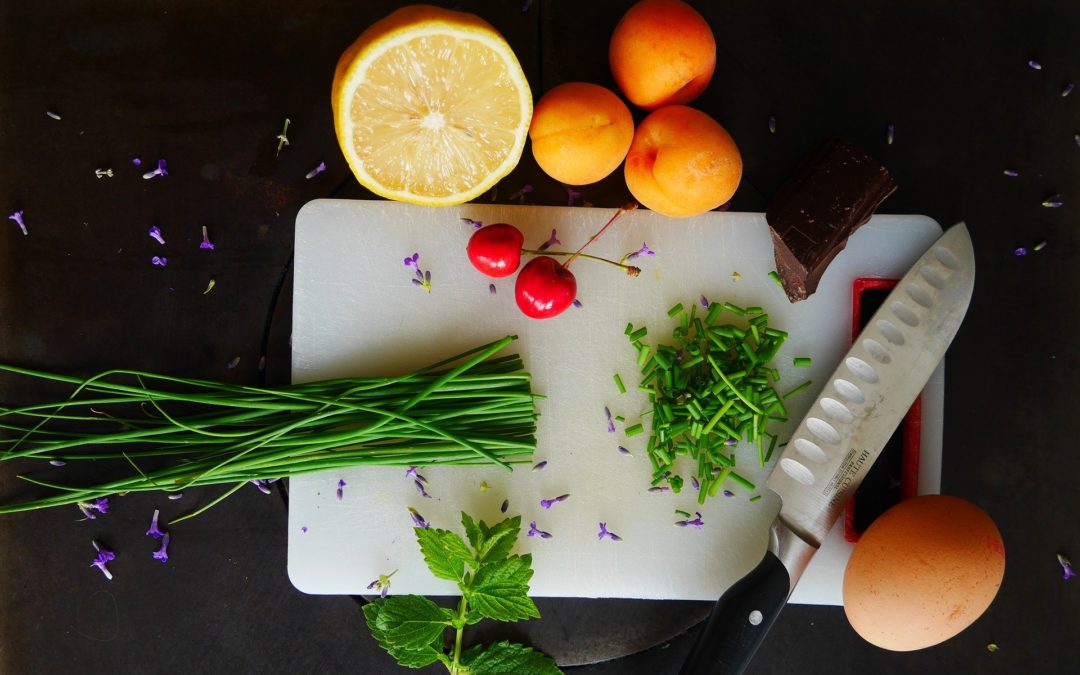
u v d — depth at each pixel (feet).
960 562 1.42
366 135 1.49
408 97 1.47
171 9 1.62
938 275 1.54
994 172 1.63
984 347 1.62
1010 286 1.63
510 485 1.60
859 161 1.51
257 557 1.62
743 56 1.62
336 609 1.62
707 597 1.59
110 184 1.63
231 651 1.62
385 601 1.55
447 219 1.60
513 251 1.52
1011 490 1.62
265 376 1.62
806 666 1.61
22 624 1.62
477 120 1.50
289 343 1.63
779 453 1.60
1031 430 1.62
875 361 1.54
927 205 1.63
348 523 1.59
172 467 1.55
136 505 1.62
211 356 1.62
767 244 1.60
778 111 1.62
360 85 1.46
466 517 1.55
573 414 1.60
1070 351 1.62
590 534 1.60
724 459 1.57
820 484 1.54
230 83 1.62
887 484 1.59
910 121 1.63
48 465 1.62
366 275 1.60
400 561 1.59
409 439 1.55
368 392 1.54
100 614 1.62
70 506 1.62
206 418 1.54
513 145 1.52
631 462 1.60
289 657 1.62
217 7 1.62
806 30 1.63
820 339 1.60
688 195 1.48
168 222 1.63
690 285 1.60
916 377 1.54
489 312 1.60
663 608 1.61
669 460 1.57
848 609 1.49
